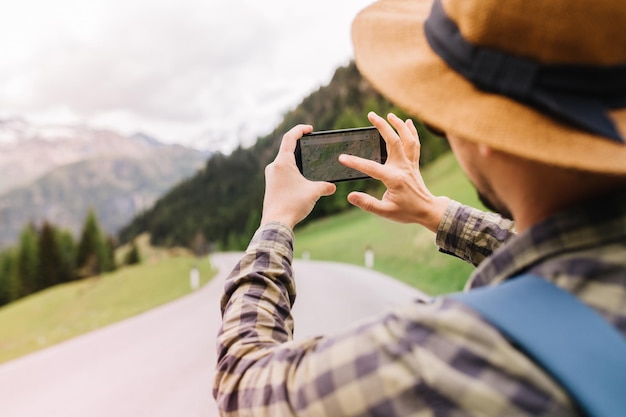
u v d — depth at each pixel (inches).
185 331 398.3
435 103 25.5
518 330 21.6
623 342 21.0
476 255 45.1
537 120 23.5
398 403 22.0
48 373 300.5
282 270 32.5
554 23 22.6
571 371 20.5
